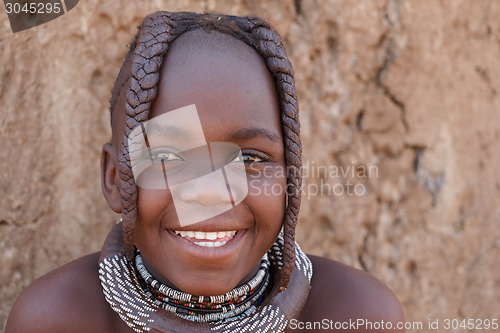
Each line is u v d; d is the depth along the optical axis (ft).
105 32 7.56
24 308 5.52
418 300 8.79
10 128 7.21
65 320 5.48
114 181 5.38
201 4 7.78
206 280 4.89
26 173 7.38
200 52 4.76
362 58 8.32
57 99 7.47
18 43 7.09
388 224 8.68
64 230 7.69
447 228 8.79
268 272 5.82
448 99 8.55
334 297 5.88
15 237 7.45
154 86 4.66
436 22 8.35
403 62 8.33
